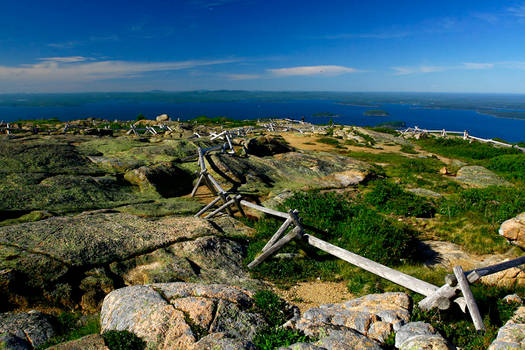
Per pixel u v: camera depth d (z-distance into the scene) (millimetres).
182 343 5074
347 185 18594
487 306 6777
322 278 9195
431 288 6879
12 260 7410
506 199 14844
